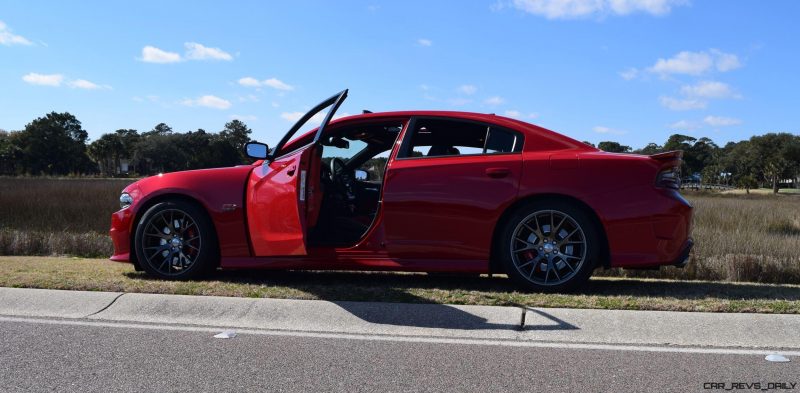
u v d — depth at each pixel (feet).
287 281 18.15
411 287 17.30
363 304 14.96
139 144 274.77
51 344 12.67
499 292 16.40
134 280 17.56
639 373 10.90
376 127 18.01
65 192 59.67
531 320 13.83
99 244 29.01
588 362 11.49
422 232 16.74
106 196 57.06
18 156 298.35
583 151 16.61
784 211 68.13
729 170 403.34
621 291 16.72
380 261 17.08
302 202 16.40
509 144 16.84
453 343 12.68
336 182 19.34
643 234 15.93
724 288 17.29
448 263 16.75
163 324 14.21
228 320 14.46
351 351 12.21
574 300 15.03
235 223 17.97
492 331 13.38
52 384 10.39
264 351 12.22
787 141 378.94
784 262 23.08
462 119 17.15
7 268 20.08
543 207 16.15
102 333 13.48
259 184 17.48
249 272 20.13
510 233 16.35
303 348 12.41
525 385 10.34
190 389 10.18
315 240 18.80
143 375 10.84
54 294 16.08
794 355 11.81
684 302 14.75
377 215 17.10
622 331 13.19
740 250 30.94
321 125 16.92
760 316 13.57
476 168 16.57
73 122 329.93
